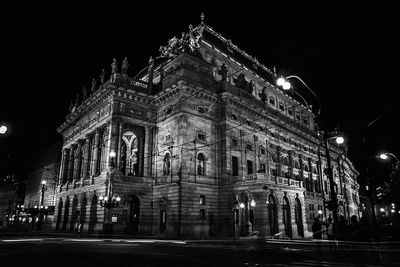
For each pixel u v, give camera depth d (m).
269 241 30.28
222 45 55.44
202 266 11.71
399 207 47.69
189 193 38.59
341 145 83.19
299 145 61.66
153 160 43.78
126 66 45.06
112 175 39.06
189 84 41.75
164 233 38.91
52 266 11.84
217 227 40.44
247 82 51.12
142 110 44.81
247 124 47.66
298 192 45.34
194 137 41.50
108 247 21.31
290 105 66.38
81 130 53.25
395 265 11.03
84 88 56.31
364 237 21.66
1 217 94.12
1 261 13.34
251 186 38.47
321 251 17.16
